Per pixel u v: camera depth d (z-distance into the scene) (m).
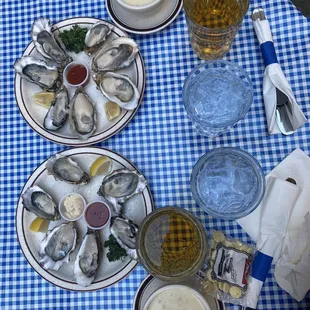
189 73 0.99
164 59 1.00
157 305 0.85
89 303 0.94
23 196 0.95
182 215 0.84
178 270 0.81
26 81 1.00
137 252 0.81
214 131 0.95
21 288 0.96
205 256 0.80
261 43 0.95
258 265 0.88
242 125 0.96
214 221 0.93
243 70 0.93
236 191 0.89
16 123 1.02
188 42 1.00
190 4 0.90
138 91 0.96
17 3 1.06
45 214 0.96
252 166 0.88
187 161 0.97
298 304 0.88
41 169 0.96
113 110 0.96
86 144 0.96
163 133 0.98
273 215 0.89
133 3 0.96
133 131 0.99
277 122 0.94
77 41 0.99
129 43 0.97
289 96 0.92
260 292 0.89
